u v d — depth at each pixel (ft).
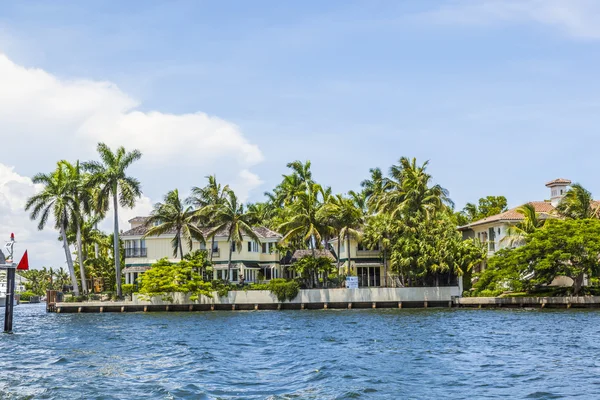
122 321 200.85
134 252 305.32
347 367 92.02
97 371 91.50
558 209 257.14
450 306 241.76
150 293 252.83
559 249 220.23
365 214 331.57
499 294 238.48
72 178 285.23
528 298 226.17
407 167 290.15
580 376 82.94
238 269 299.17
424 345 118.93
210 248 303.89
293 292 248.73
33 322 202.39
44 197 275.18
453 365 93.86
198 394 74.18
